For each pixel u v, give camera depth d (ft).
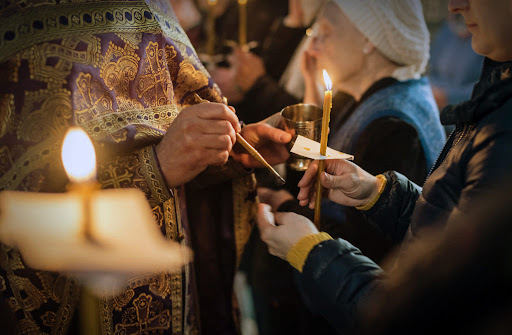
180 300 2.93
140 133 2.59
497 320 1.42
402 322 1.57
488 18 1.86
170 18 3.01
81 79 2.45
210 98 3.16
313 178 2.61
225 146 2.52
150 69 2.76
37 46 2.41
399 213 2.62
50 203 1.28
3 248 2.42
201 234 3.57
